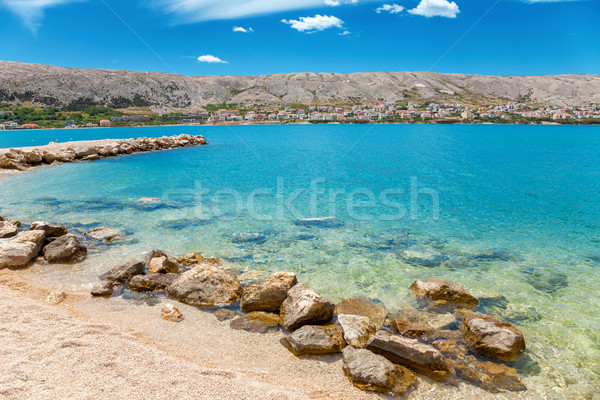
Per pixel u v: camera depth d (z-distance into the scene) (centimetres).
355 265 1038
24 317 646
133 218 1488
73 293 833
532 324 732
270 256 1102
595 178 2639
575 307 802
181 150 4719
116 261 1037
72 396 421
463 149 5156
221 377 510
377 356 584
